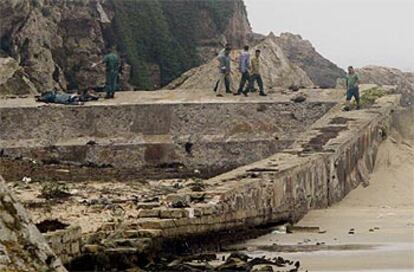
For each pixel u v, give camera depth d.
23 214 15.24
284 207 47.31
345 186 57.78
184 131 74.38
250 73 77.69
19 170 60.34
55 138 73.81
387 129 68.06
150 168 69.69
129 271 31.62
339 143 57.66
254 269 32.25
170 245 35.75
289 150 56.72
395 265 33.03
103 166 70.81
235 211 41.44
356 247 37.56
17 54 86.44
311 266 32.94
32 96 79.75
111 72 78.69
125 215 37.56
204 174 64.19
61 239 29.62
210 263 33.78
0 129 73.56
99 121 74.31
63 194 44.78
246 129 74.19
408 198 57.81
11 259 14.91
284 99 75.62
